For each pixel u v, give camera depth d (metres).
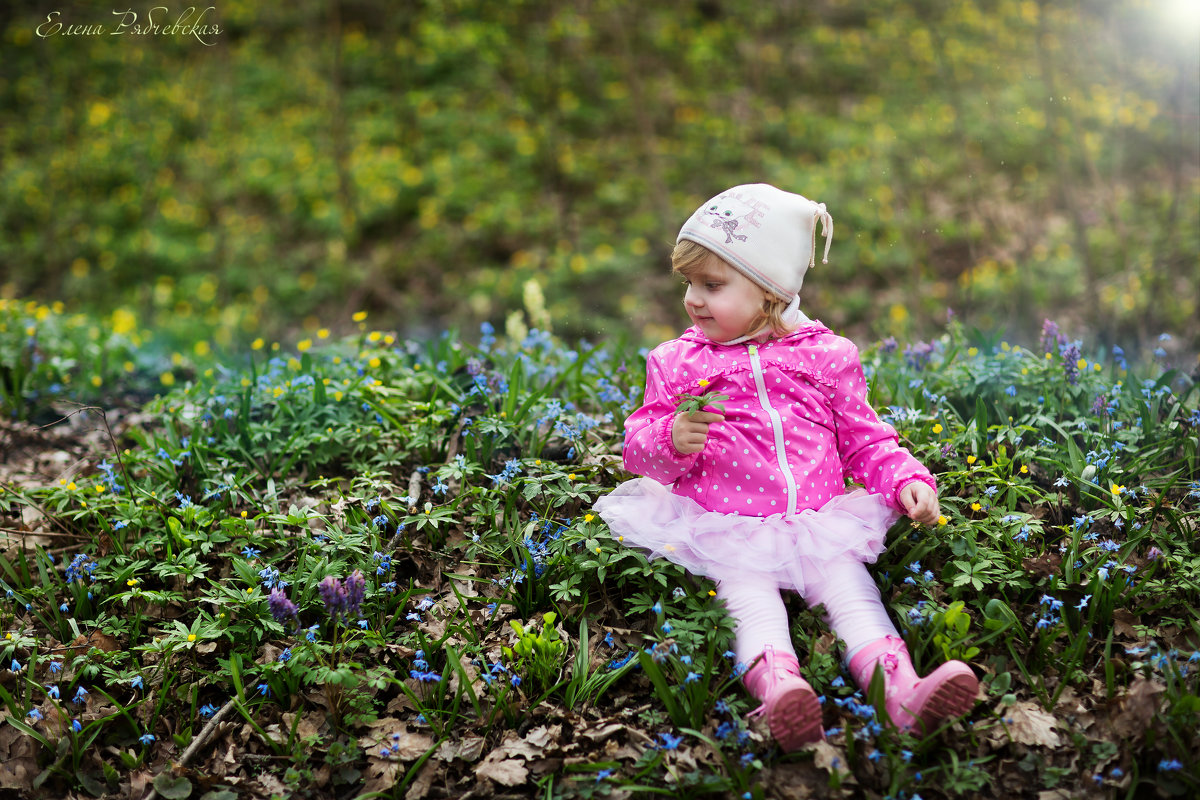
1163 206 8.07
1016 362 3.35
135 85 11.14
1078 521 2.66
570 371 3.84
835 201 8.54
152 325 8.08
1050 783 2.05
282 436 3.51
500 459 3.26
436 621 2.60
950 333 4.07
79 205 9.72
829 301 7.29
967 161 8.40
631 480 2.62
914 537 2.62
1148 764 2.07
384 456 3.26
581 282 8.28
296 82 11.31
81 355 5.16
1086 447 3.08
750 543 2.36
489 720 2.28
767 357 2.55
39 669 2.50
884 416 3.12
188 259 9.04
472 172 9.73
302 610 2.59
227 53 11.69
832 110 10.32
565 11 11.15
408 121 10.56
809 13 11.80
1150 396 3.17
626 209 9.22
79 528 3.09
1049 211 8.34
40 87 11.23
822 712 2.19
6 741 2.27
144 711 2.37
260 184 9.79
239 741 2.31
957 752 2.13
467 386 3.59
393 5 11.91
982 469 2.80
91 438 4.16
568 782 2.12
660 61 11.16
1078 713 2.21
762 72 10.91
